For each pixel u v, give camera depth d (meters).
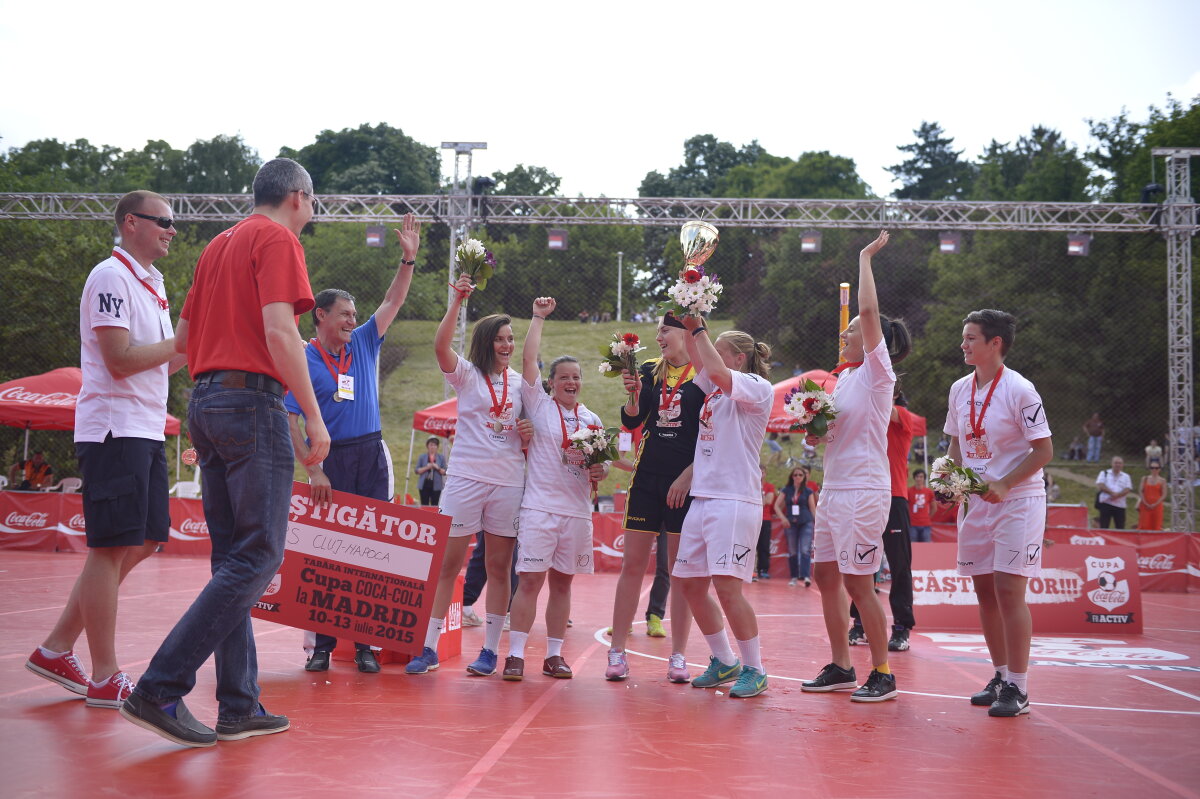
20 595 8.76
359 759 3.30
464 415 5.67
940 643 7.74
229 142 62.41
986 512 4.95
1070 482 30.91
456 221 19.83
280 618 5.13
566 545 5.53
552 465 5.57
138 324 4.21
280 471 3.55
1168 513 23.84
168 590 9.84
